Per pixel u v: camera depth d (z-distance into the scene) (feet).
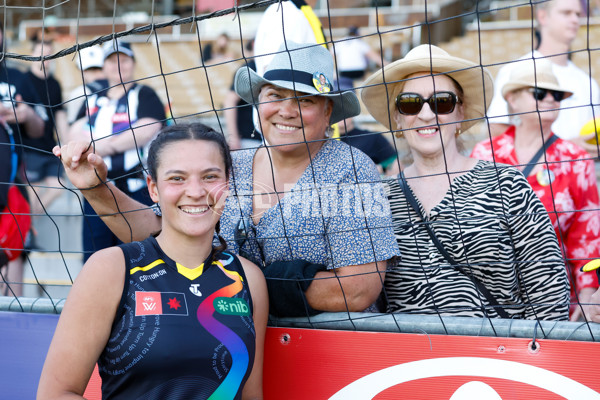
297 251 7.22
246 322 6.22
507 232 7.50
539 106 11.13
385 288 7.72
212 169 6.13
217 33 29.48
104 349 5.92
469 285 7.51
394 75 8.18
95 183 7.04
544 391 6.28
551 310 7.38
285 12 10.60
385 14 28.81
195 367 5.86
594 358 6.15
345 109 7.66
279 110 7.27
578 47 25.16
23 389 7.69
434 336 6.61
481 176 7.80
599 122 11.14
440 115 7.89
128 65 14.87
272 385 7.16
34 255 18.07
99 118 13.21
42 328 7.69
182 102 28.71
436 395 6.58
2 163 12.27
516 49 26.96
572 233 10.50
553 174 10.66
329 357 6.95
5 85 13.19
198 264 6.23
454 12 27.81
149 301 5.90
